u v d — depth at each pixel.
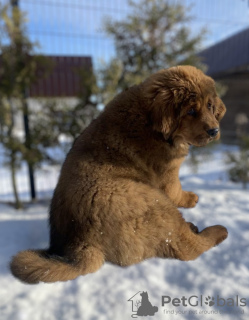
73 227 0.51
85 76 1.18
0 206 1.20
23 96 1.17
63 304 0.46
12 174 1.17
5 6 1.05
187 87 0.54
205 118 0.55
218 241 0.62
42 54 1.13
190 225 0.64
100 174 0.54
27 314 0.45
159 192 0.57
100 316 0.44
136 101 0.60
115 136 0.58
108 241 0.50
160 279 0.51
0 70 1.11
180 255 0.55
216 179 1.61
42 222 0.88
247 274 0.52
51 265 0.46
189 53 1.30
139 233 0.51
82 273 0.48
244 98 2.72
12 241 0.75
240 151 1.38
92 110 1.23
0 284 0.53
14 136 1.17
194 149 1.37
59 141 1.25
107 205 0.50
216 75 2.99
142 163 0.59
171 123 0.55
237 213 0.81
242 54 2.79
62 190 0.55
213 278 0.51
